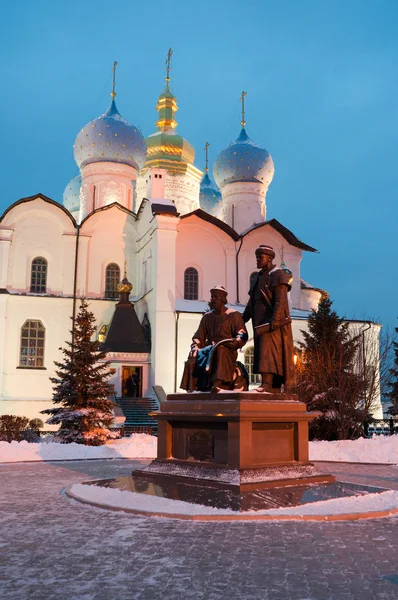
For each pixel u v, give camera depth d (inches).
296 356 1145.4
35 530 312.8
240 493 383.2
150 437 1045.2
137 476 468.1
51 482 518.3
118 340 1531.7
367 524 325.7
